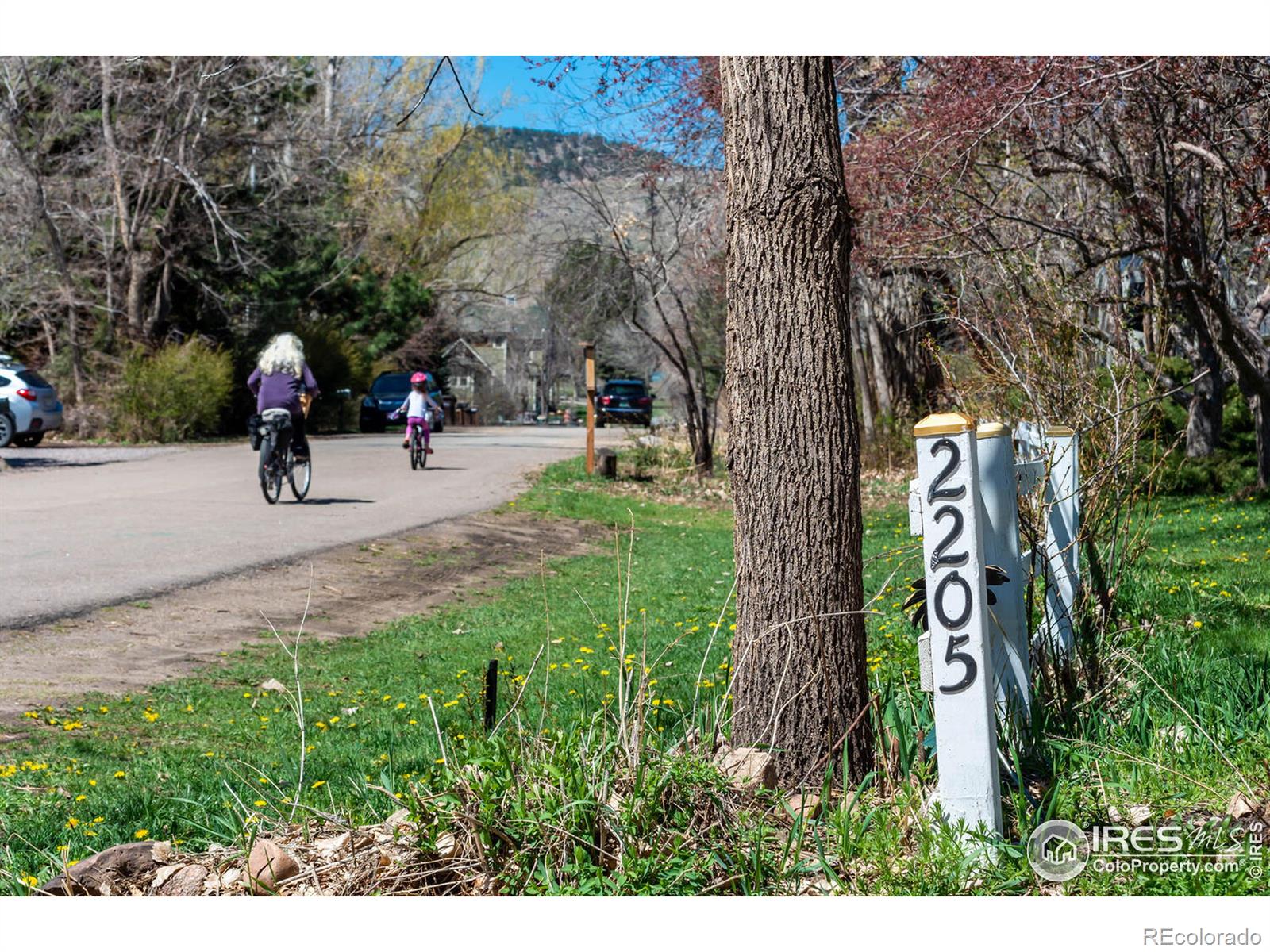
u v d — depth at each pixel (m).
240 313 41.25
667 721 6.32
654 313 29.84
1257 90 13.96
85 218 33.44
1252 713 5.33
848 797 4.67
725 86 5.06
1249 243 16.98
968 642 4.14
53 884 4.21
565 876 4.01
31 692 7.59
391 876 4.07
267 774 5.86
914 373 27.55
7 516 15.73
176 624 9.98
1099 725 5.20
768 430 4.95
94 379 34.97
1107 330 13.13
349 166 39.00
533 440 35.94
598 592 12.77
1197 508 17.89
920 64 16.19
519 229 56.47
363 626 10.64
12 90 32.56
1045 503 5.99
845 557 4.95
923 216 15.23
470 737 4.96
